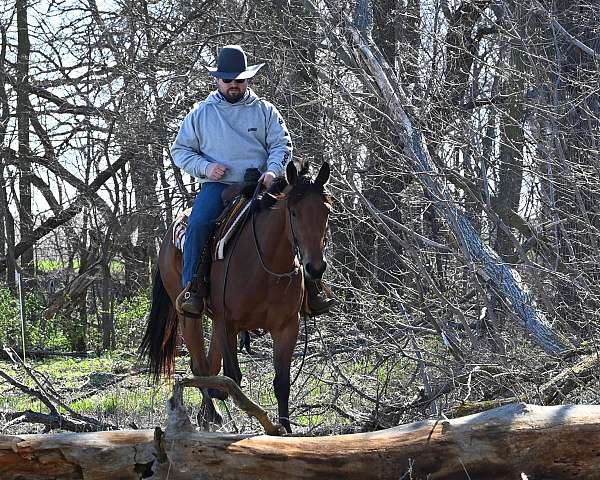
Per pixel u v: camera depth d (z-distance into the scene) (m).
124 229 26.30
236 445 6.53
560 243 13.12
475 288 12.25
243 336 10.57
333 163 13.24
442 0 14.77
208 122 10.31
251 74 10.16
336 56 15.91
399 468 6.54
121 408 13.99
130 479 6.57
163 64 20.78
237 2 20.91
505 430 6.52
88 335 29.92
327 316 13.24
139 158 22.73
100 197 28.05
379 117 14.27
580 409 6.60
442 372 11.79
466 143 12.34
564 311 12.02
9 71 27.80
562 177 11.88
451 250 12.01
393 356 12.16
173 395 6.64
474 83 13.70
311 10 15.23
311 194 8.98
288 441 6.59
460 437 6.54
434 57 13.63
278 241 9.34
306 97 15.77
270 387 13.52
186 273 10.10
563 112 13.06
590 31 14.28
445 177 12.40
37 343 29.52
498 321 12.01
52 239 32.91
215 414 10.62
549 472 6.54
